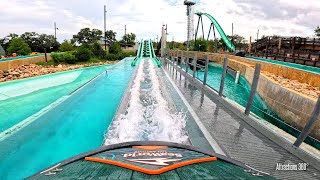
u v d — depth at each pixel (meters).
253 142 6.64
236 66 27.45
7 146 7.99
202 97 12.15
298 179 4.88
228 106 10.08
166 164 2.83
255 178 2.88
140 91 13.71
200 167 2.95
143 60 40.97
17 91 19.22
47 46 71.38
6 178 6.40
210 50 75.25
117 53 65.25
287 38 36.28
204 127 7.74
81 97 14.59
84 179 2.51
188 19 56.22
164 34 50.59
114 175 2.57
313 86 15.41
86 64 46.59
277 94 13.52
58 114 11.27
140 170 2.64
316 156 5.53
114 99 14.20
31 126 9.72
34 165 7.00
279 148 6.28
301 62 25.02
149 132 7.29
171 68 26.55
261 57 35.84
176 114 9.13
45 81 24.55
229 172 2.92
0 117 12.75
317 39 32.19
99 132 9.19
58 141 8.43
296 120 11.26
